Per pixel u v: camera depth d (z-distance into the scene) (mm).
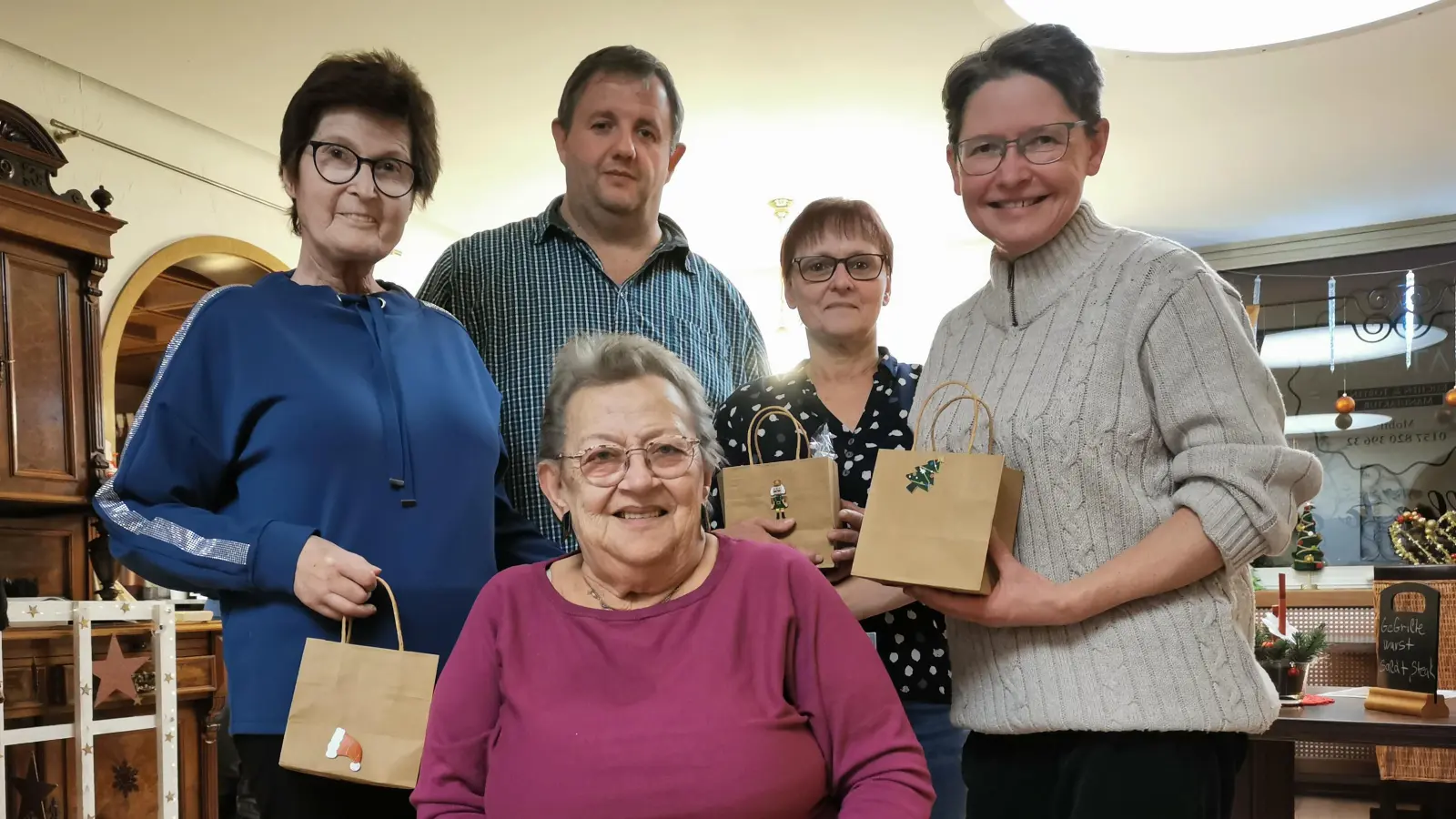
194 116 4297
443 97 4094
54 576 3561
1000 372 1372
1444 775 2779
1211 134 4355
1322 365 5602
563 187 5109
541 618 1262
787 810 1146
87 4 3365
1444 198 5098
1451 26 3445
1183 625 1211
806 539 1652
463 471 1526
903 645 1828
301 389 1435
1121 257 1305
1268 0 3258
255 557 1349
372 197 1490
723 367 2223
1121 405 1255
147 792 3609
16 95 3688
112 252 4008
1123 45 3451
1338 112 4129
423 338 1592
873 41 3691
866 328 1925
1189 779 1198
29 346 3430
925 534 1280
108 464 3623
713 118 4352
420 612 1445
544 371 2020
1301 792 4691
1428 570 3020
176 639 3715
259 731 1385
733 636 1215
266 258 4645
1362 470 5453
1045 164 1305
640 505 1247
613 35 3635
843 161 4844
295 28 3562
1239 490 1164
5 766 3092
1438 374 5332
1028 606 1237
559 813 1132
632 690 1189
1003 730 1303
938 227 5824
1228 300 1234
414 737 1319
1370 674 4078
